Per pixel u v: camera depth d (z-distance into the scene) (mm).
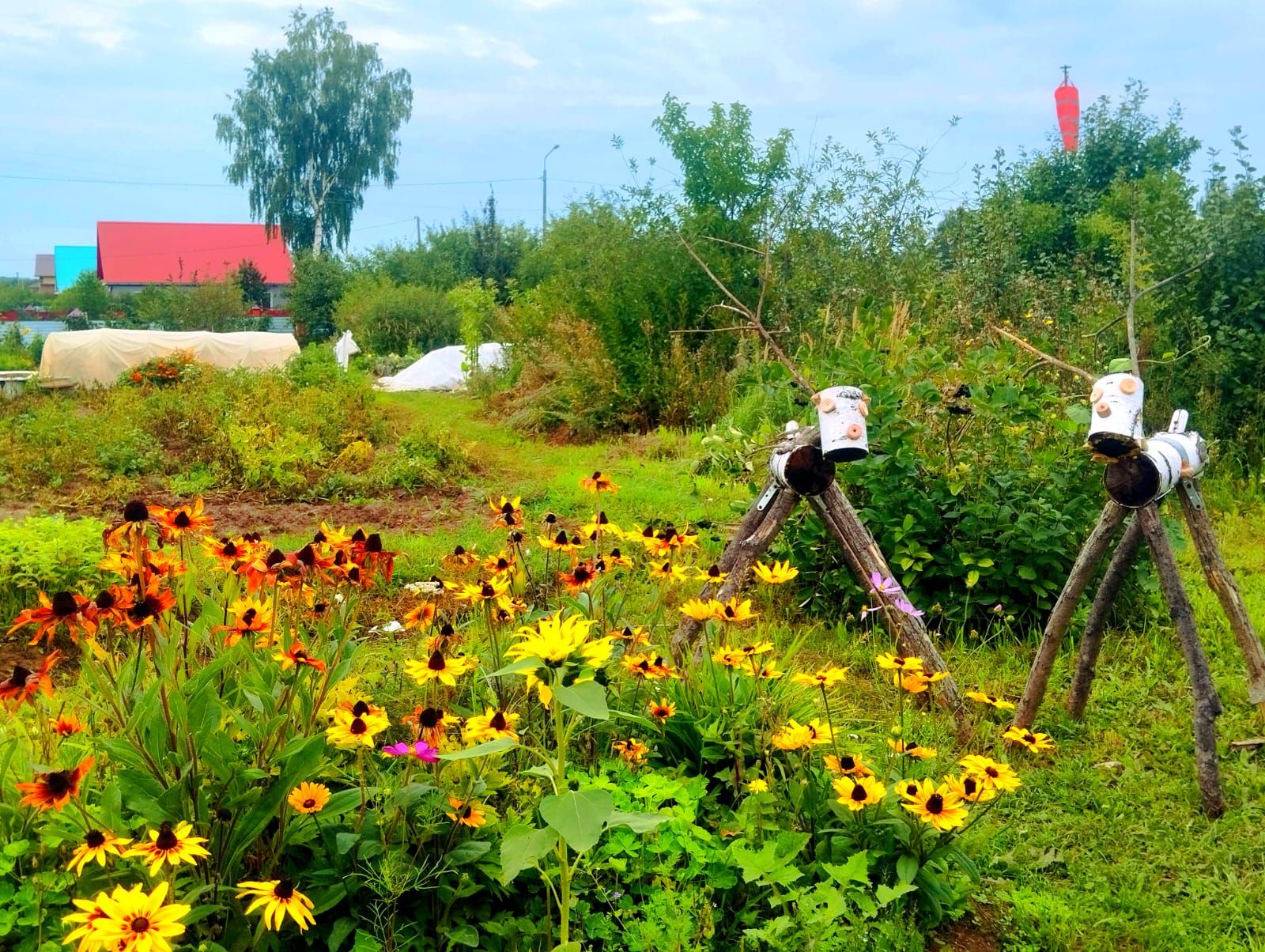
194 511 3041
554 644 2207
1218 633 5289
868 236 11836
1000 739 4137
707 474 9500
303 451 10906
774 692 3557
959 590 5434
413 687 3621
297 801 2465
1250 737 4250
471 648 3631
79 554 5707
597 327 13633
